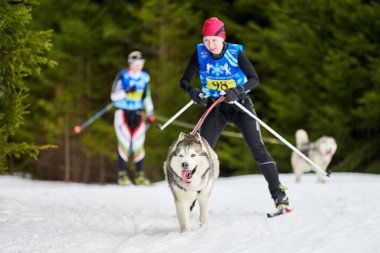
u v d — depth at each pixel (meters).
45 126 31.03
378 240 6.40
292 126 29.36
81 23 31.56
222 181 18.95
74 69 32.53
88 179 32.53
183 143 7.12
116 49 32.84
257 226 7.61
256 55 30.34
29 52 9.73
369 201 9.85
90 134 31.78
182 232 7.24
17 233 7.16
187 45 32.44
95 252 6.23
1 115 9.48
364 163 27.20
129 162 32.28
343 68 26.42
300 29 28.58
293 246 6.29
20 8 9.59
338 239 6.52
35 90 32.25
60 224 7.96
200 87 31.20
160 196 12.66
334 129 27.11
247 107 8.71
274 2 29.80
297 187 13.69
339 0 26.88
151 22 31.84
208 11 33.31
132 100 16.45
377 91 25.72
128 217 8.90
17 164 32.09
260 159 8.80
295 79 28.69
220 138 31.75
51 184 20.11
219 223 7.85
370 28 26.88
